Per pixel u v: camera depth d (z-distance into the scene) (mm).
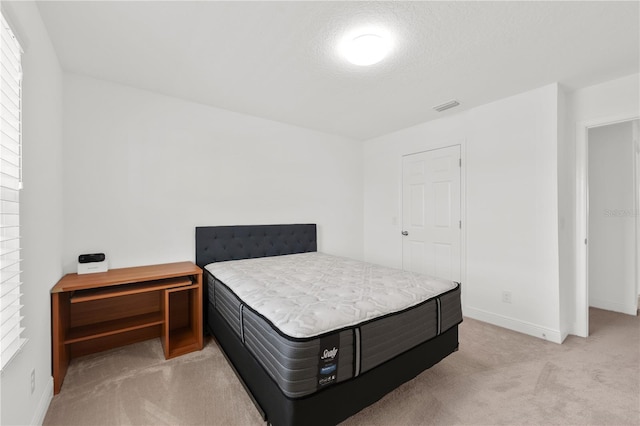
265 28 1743
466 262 3184
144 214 2627
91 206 2373
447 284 2086
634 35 1809
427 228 3590
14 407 1215
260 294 1797
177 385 1879
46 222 1717
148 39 1857
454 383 1901
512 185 2803
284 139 3588
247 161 3273
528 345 2447
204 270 2785
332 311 1498
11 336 1143
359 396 1460
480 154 3047
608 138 3492
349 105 3002
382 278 2180
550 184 2555
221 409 1650
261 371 1490
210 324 2551
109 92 2457
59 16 1624
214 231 2965
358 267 2621
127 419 1559
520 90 2652
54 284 1902
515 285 2787
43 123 1675
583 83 2520
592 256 3576
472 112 3109
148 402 1703
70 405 1664
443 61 2123
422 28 1731
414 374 1738
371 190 4352
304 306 1560
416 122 3578
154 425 1520
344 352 1394
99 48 1958
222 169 3088
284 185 3592
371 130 3918
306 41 1877
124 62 2146
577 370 2047
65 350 2018
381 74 2324
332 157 4078
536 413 1610
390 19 1650
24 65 1371
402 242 3904
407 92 2680
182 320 2797
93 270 2281
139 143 2600
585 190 2643
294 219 3688
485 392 1805
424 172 3615
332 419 1354
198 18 1654
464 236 3201
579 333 2662
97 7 1554
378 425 1528
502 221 2883
